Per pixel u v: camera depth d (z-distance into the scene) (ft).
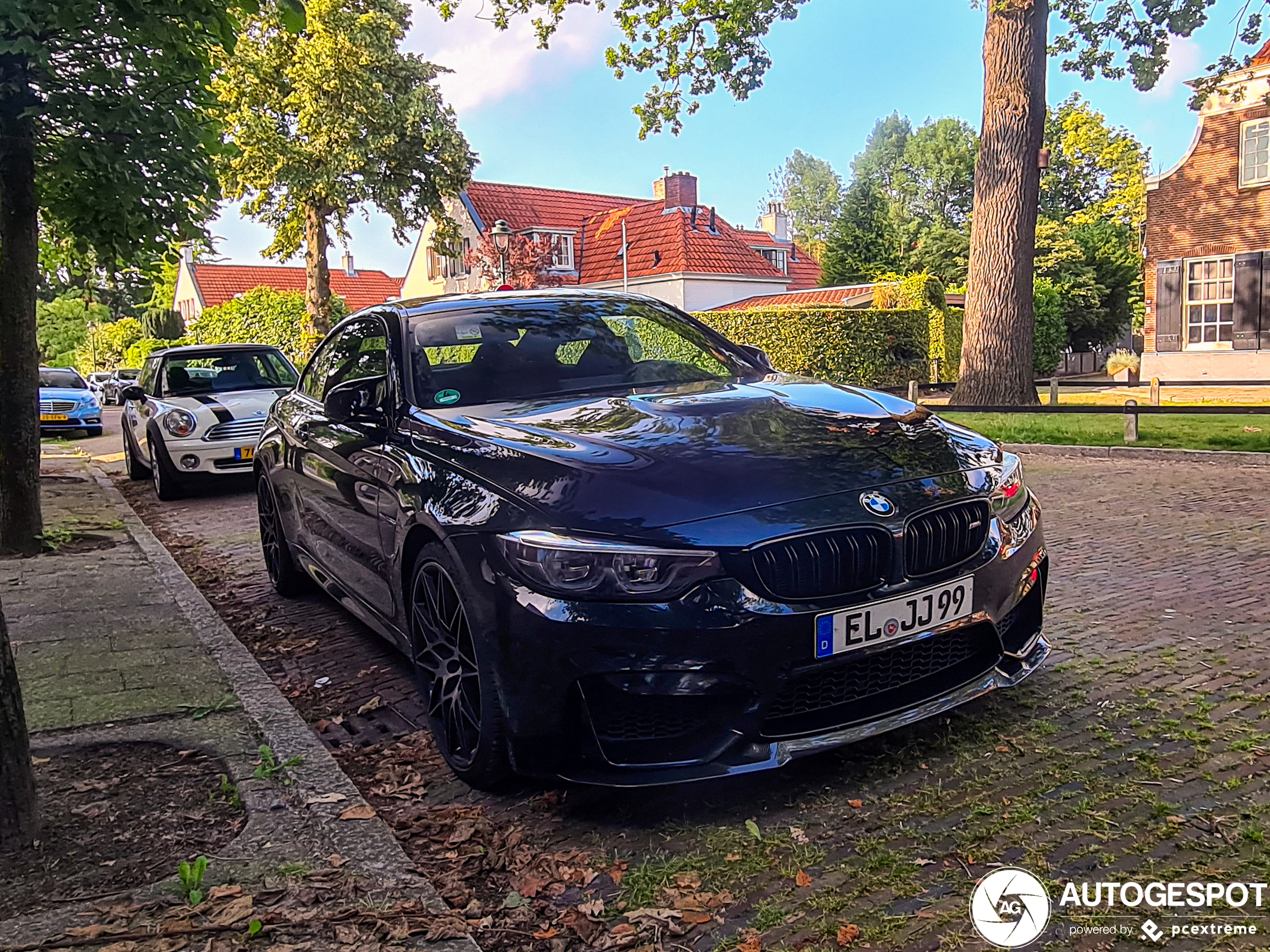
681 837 9.26
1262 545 19.72
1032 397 47.65
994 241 47.09
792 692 9.16
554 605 9.02
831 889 8.25
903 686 9.87
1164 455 33.27
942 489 10.04
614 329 14.92
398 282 182.80
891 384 76.23
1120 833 8.86
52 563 22.20
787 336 75.10
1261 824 8.85
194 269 162.50
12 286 22.91
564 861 8.95
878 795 9.82
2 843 9.01
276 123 82.79
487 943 7.78
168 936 7.55
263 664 15.58
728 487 9.44
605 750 9.06
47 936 7.57
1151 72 46.50
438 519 10.36
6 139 19.95
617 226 120.16
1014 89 46.06
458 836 9.40
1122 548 20.06
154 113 18.52
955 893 8.09
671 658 8.79
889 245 170.09
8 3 15.30
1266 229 67.67
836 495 9.52
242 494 35.40
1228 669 12.80
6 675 9.05
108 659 14.87
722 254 113.39
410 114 84.53
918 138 186.91
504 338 14.17
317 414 16.78
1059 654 13.67
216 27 18.19
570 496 9.45
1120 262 138.41
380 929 7.65
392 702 13.56
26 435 23.50
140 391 37.40
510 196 123.95
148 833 9.37
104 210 20.40
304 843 9.06
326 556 16.07
